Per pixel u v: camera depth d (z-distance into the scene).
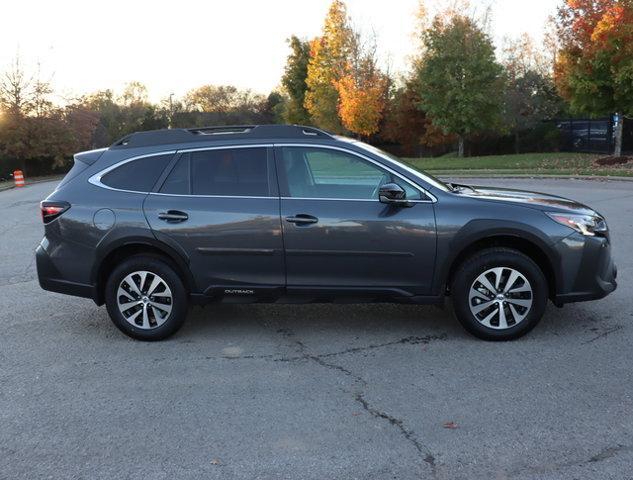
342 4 40.25
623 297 6.22
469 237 4.92
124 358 4.95
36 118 46.59
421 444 3.46
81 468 3.32
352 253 5.03
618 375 4.32
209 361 4.83
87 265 5.29
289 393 4.19
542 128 39.41
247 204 5.14
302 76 60.88
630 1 21.03
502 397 4.02
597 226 5.05
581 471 3.14
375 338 5.25
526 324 5.01
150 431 3.71
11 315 6.25
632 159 23.97
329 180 5.20
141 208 5.22
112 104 81.56
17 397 4.25
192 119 85.38
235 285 5.21
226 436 3.62
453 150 47.03
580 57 23.36
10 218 15.20
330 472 3.21
